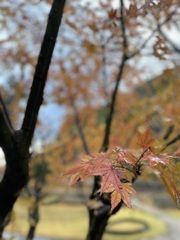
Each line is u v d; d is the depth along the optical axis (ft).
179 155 5.36
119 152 5.06
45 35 5.81
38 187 17.51
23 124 5.73
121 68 11.42
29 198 15.03
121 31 10.83
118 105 18.76
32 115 5.75
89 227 9.82
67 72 18.57
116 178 4.65
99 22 9.96
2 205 5.90
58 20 5.87
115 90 11.18
